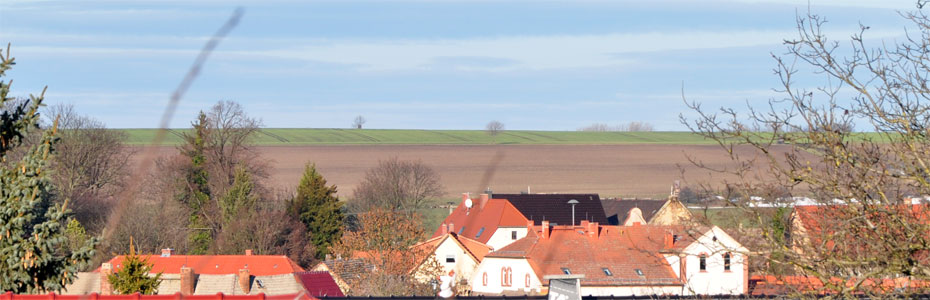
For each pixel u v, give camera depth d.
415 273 86.94
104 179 107.19
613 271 77.56
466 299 34.94
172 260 73.50
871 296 24.77
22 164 25.98
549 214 134.50
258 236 104.62
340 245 98.56
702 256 28.78
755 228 25.80
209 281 70.81
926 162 24.20
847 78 24.67
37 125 26.50
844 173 24.62
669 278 73.12
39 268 26.33
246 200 107.44
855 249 25.75
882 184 24.38
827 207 25.23
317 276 75.75
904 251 24.05
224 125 111.44
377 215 93.12
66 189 101.00
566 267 80.06
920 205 25.95
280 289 71.19
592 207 138.25
